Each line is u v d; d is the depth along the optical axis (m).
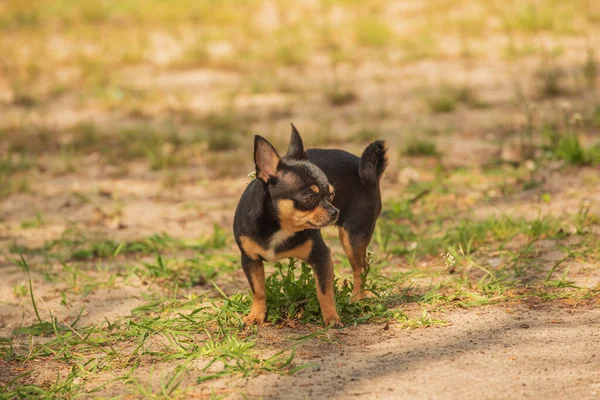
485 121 18.09
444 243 11.18
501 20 27.36
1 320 9.68
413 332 8.24
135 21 31.06
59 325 9.34
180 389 7.17
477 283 9.76
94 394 7.27
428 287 9.73
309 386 7.00
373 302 9.03
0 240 12.82
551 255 10.48
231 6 32.50
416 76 22.44
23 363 8.23
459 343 7.83
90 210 14.20
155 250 11.92
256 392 6.96
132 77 23.89
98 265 11.26
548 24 26.14
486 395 6.61
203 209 13.95
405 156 16.08
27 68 24.56
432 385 6.85
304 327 8.57
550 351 7.47
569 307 8.74
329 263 8.34
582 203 12.41
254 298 8.62
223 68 24.50
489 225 11.58
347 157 9.05
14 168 16.62
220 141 17.72
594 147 14.70
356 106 20.16
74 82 23.55
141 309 9.45
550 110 18.16
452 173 14.62
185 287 10.41
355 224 8.90
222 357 7.77
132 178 16.05
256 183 8.21
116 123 19.84
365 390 6.84
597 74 20.97
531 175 14.09
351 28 27.84
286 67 24.38
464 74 22.22
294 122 19.06
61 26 30.56
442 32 26.78
